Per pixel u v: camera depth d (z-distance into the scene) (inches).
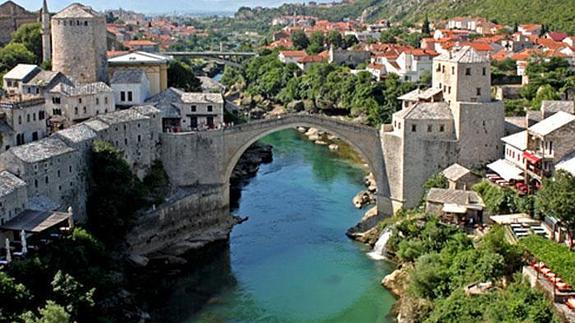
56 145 3875.5
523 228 3619.6
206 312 3543.3
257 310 3555.6
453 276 3363.7
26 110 4335.6
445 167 4628.4
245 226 4884.4
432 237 3868.1
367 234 4557.1
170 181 4857.3
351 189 5787.4
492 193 4069.9
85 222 4069.9
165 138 4837.6
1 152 4035.4
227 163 4916.3
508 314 2844.5
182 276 4023.1
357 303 3607.3
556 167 3759.8
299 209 5251.0
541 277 2952.8
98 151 4183.1
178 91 5551.2
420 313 3272.6
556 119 4104.3
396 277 3777.1
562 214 3203.7
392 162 4746.6
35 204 3612.2
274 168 6569.9
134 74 5546.3
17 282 3002.0
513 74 7687.0
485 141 4611.2
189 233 4697.3
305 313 3511.3
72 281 3090.6
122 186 4158.5
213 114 5383.9
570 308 2726.4
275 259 4254.4
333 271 4035.4
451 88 4694.9
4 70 6584.6
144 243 4338.1
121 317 3388.3
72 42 5610.2
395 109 7613.2
